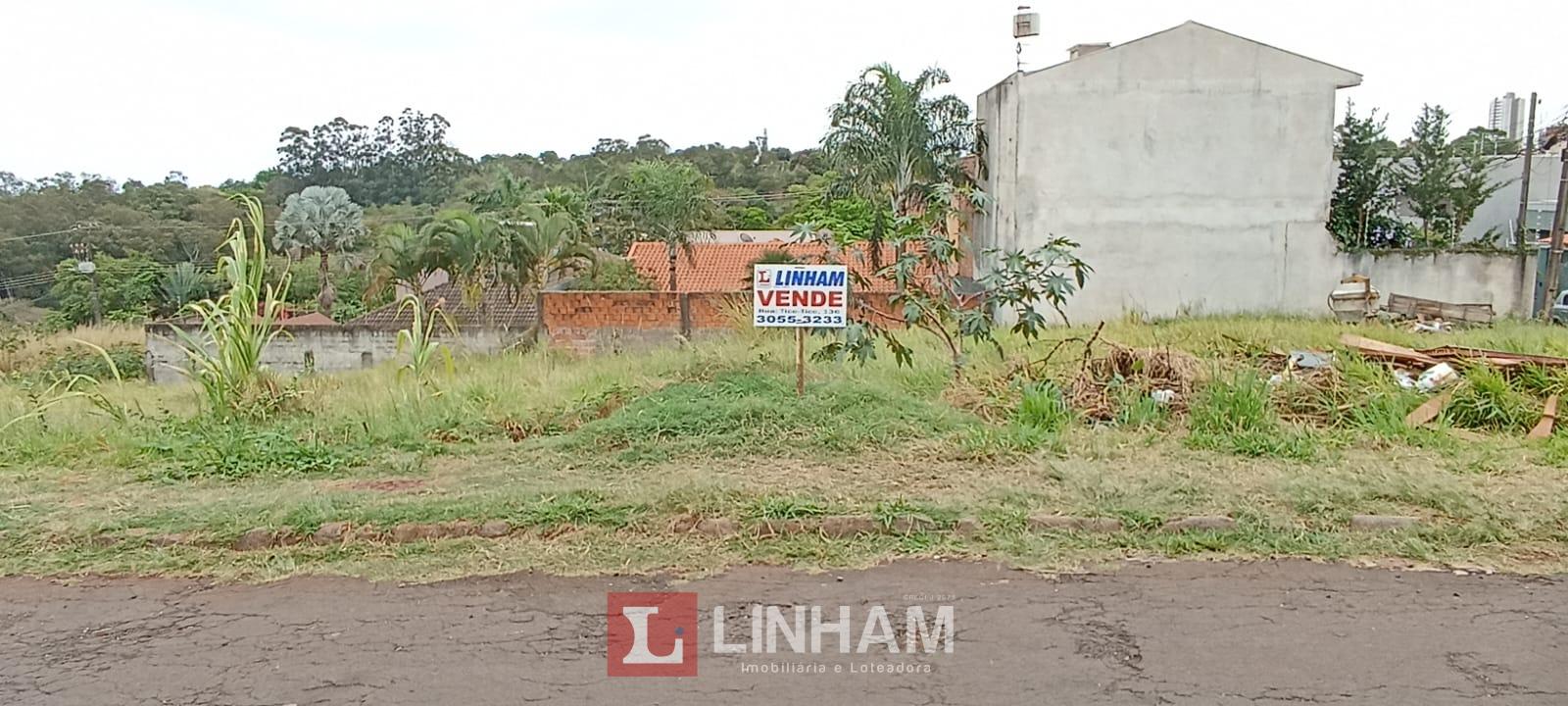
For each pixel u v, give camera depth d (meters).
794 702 3.91
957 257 9.70
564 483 6.55
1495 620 4.59
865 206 23.09
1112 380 8.66
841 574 5.17
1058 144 19.64
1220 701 3.89
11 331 25.69
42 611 4.82
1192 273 19.83
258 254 9.27
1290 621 4.59
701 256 35.53
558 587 5.02
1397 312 18.14
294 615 4.74
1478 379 8.35
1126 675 4.11
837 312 8.48
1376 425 7.89
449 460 7.41
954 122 22.66
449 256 24.31
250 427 8.25
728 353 11.04
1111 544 5.51
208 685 4.08
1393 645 4.35
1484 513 5.83
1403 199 24.08
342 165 59.31
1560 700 3.90
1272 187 19.62
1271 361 10.48
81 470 7.17
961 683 4.05
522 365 12.90
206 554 5.47
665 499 6.01
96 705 3.94
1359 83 19.30
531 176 49.75
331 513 5.87
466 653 4.33
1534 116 20.73
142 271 37.00
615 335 19.34
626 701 3.92
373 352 21.48
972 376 9.61
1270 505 6.04
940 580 5.09
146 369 21.86
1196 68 19.39
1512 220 26.36
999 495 6.17
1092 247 19.81
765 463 6.99
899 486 6.41
